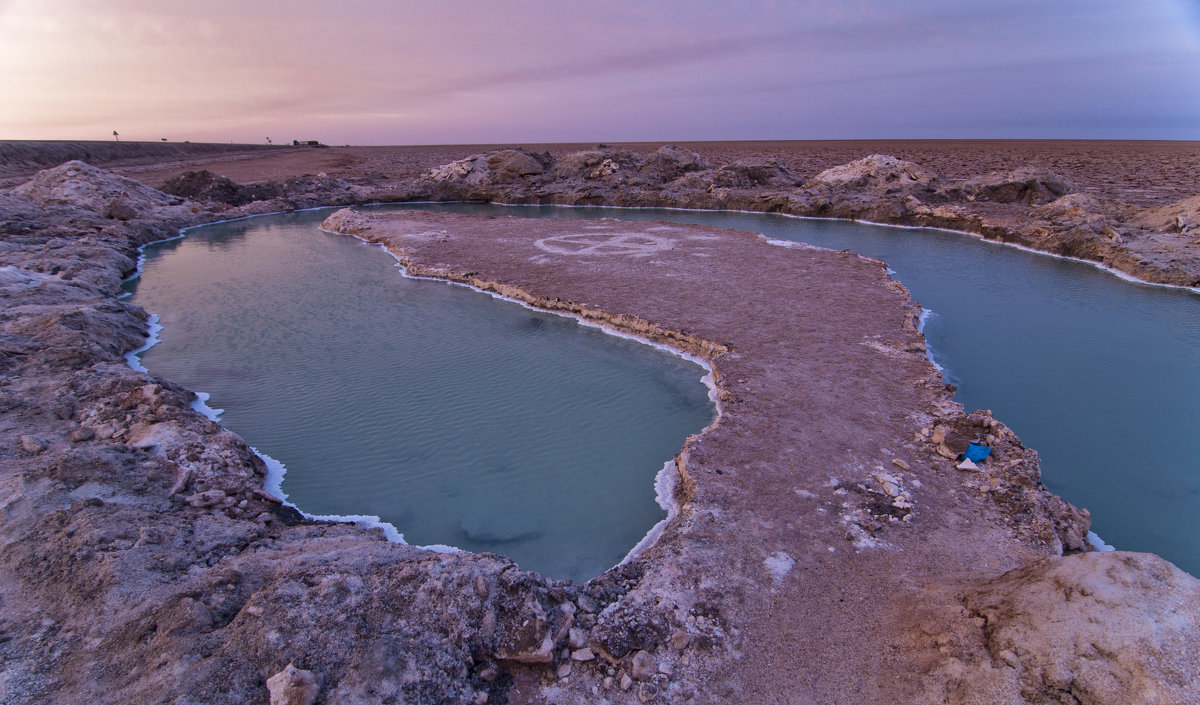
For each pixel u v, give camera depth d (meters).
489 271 22.55
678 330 15.70
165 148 79.00
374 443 11.57
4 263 20.25
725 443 10.27
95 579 6.36
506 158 48.09
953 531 8.04
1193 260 22.11
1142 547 8.68
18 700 5.13
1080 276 22.97
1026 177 34.88
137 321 17.69
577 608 6.62
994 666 5.29
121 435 9.83
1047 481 10.29
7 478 8.19
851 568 7.36
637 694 5.73
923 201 36.12
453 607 6.15
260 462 10.70
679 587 7.01
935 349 15.84
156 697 5.08
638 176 46.12
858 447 10.13
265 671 5.35
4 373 11.91
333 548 7.66
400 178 54.19
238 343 16.64
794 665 6.01
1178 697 4.46
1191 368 14.70
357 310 19.38
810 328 15.75
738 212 39.84
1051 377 14.23
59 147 59.19
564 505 9.64
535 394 13.48
